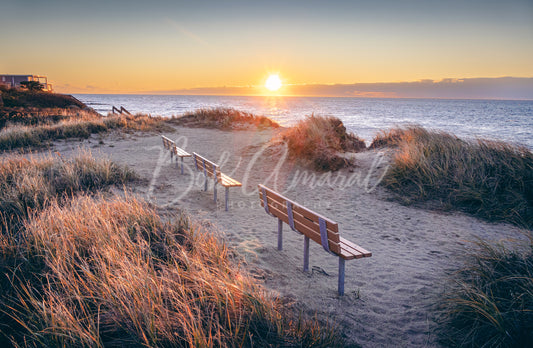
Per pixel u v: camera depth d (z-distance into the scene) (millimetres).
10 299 2738
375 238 5219
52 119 19125
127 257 3324
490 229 5445
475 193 6359
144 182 8016
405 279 3807
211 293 2822
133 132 15930
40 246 3490
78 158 8141
